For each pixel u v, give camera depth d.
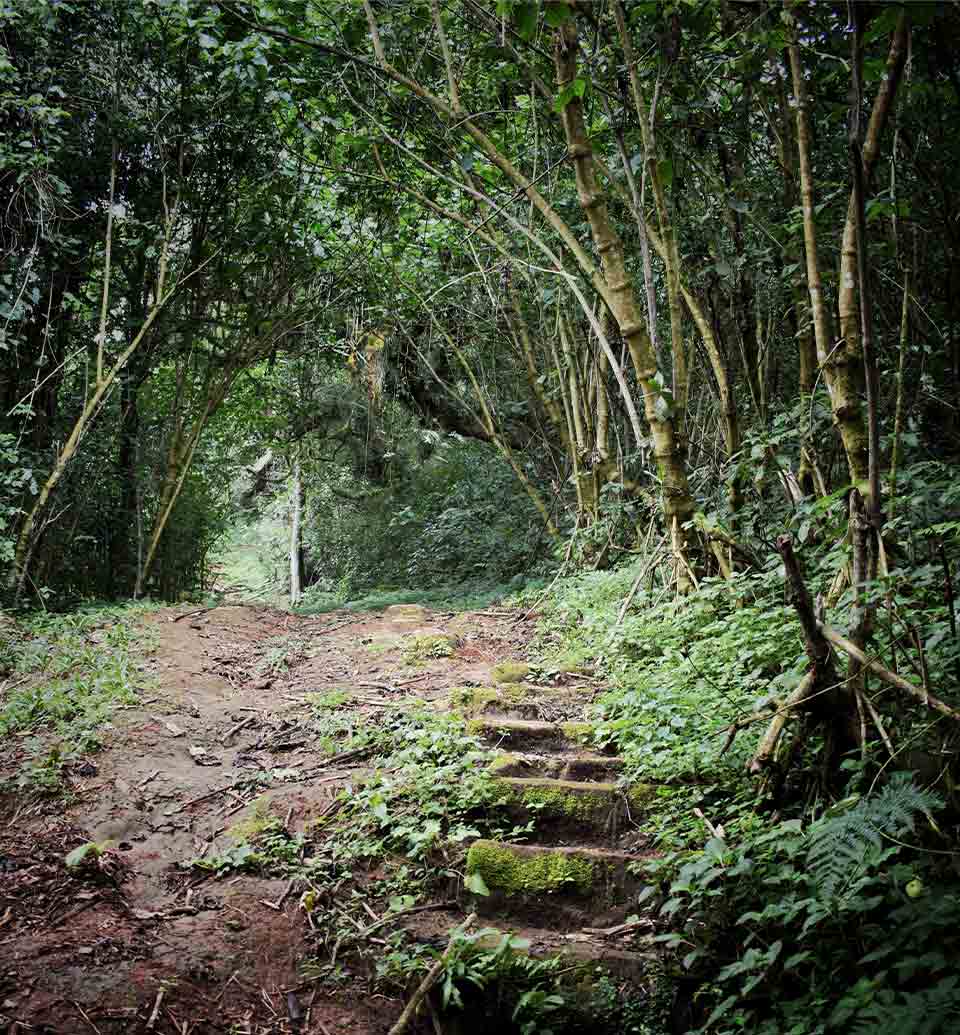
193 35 8.43
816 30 5.38
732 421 6.04
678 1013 3.17
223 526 13.70
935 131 5.32
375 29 5.76
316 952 3.47
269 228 9.94
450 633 7.65
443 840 3.93
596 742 4.70
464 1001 3.27
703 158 6.23
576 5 5.49
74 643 6.45
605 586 7.45
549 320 9.96
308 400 14.12
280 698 5.82
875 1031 2.50
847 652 3.28
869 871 3.08
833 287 5.51
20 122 8.39
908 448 5.32
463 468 14.95
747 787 3.85
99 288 9.73
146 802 4.37
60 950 3.29
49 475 8.69
